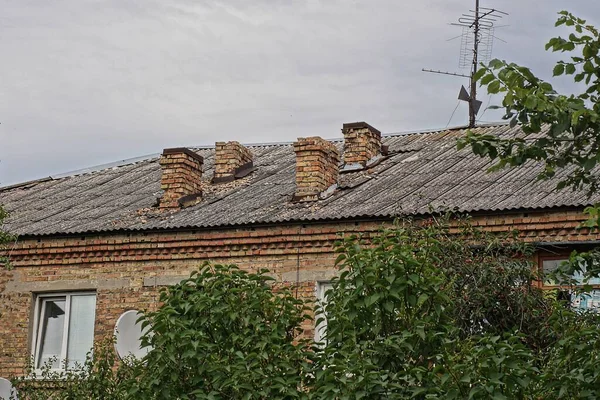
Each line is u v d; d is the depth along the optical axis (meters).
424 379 10.14
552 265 16.20
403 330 10.62
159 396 11.31
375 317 10.73
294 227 17.97
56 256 19.81
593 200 15.74
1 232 18.41
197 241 18.69
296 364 11.20
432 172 19.66
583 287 10.82
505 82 9.71
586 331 10.02
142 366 12.09
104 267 19.44
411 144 22.45
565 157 9.97
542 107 9.41
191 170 20.78
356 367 10.07
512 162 9.95
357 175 20.55
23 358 19.72
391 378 10.23
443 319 10.95
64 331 19.75
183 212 20.02
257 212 18.86
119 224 19.67
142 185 22.81
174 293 11.83
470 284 13.55
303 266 17.86
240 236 18.34
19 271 20.06
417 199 17.83
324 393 10.20
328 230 17.70
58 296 19.91
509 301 13.52
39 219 20.98
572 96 9.69
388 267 10.67
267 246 18.17
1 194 24.31
